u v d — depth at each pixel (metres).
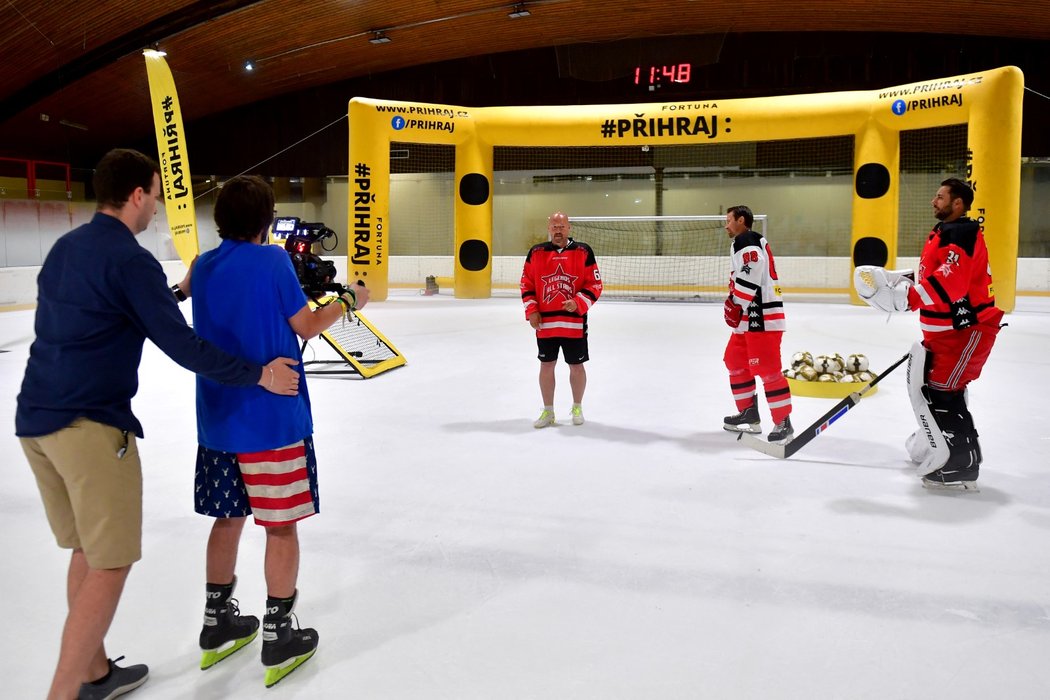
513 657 2.32
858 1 15.36
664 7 15.90
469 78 18.91
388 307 13.41
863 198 13.12
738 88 17.56
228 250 2.21
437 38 17.52
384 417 5.47
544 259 5.08
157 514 3.54
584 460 4.41
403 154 19.66
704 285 16.45
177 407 5.83
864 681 2.18
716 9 15.98
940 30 16.47
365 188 13.80
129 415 2.02
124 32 15.45
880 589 2.77
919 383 3.81
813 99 13.16
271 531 2.21
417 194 19.84
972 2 14.98
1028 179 16.52
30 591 2.78
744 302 4.59
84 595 1.94
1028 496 3.76
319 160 19.97
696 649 2.37
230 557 2.32
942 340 3.71
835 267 15.98
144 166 2.02
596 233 18.53
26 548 3.16
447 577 2.89
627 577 2.88
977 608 2.62
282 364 2.16
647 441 4.82
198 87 18.17
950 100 11.85
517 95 18.67
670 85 17.81
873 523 3.41
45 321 1.94
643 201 18.36
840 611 2.61
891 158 12.86
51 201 14.53
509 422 5.32
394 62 18.75
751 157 17.66
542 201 18.88
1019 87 11.16
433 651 2.36
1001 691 2.13
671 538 3.26
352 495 3.81
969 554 3.07
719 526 3.39
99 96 17.88
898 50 16.89
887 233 13.03
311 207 20.36
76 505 1.93
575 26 17.02
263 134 20.20
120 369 1.99
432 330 10.34
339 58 18.12
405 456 4.50
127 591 2.78
